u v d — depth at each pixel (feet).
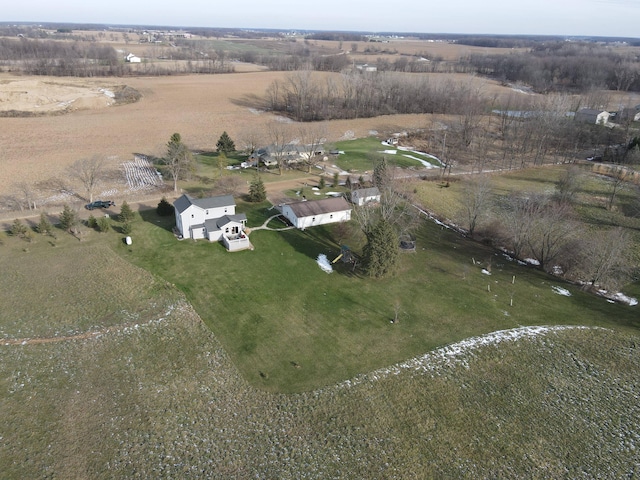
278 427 122.21
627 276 197.67
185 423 122.21
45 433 117.08
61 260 189.88
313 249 209.36
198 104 494.59
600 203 275.59
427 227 238.89
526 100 522.47
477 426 124.88
